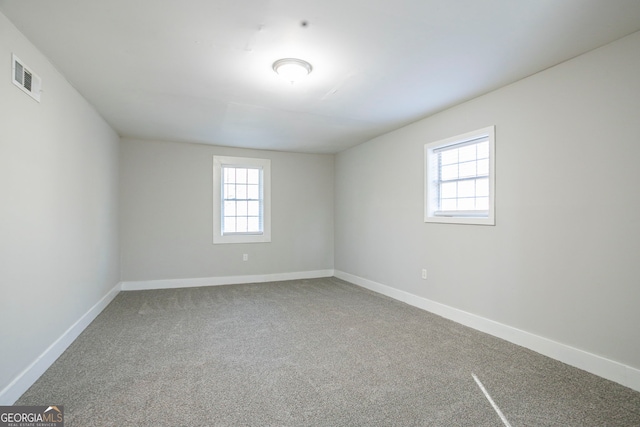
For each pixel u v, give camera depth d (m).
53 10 1.97
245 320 3.72
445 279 3.85
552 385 2.29
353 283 5.82
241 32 2.24
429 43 2.38
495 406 2.04
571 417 1.93
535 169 2.89
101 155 4.08
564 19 2.09
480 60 2.64
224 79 2.99
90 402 2.07
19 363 2.13
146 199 5.31
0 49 1.97
